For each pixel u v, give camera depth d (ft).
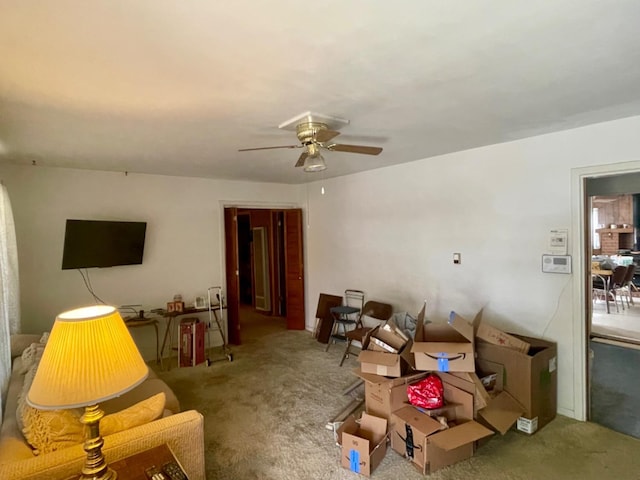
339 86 6.39
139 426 5.59
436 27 4.57
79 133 8.83
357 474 7.62
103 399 4.21
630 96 7.16
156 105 7.06
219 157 12.00
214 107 7.24
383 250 14.97
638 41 5.03
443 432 7.67
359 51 5.14
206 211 16.74
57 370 4.22
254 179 17.43
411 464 7.86
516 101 7.36
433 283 13.04
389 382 8.45
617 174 8.87
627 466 7.70
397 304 14.44
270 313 24.20
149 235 15.24
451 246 12.39
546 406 9.36
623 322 16.76
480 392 8.16
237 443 8.82
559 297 9.82
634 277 20.06
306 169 8.49
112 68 5.46
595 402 10.36
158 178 15.43
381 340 9.13
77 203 13.60
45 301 13.00
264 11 4.09
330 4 4.00
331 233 17.74
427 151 11.93
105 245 13.73
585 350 9.49
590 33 4.80
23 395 6.45
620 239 21.20
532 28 4.65
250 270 26.94
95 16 4.09
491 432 7.72
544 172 9.99
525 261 10.48
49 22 4.19
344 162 13.62
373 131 9.44
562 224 9.70
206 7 3.97
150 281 15.29
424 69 5.79
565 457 8.04
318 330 17.83
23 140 9.38
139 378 4.59
